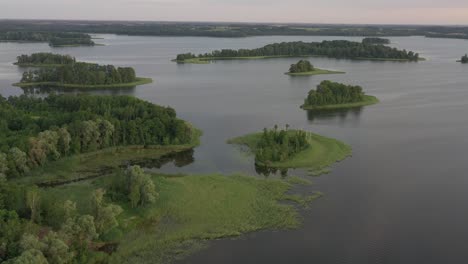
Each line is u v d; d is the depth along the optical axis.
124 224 95.75
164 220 99.19
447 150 150.50
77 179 123.94
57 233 82.69
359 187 119.06
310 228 97.69
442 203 110.25
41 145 127.19
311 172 129.25
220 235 94.06
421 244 92.31
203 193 111.81
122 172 113.44
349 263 86.06
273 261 85.88
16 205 94.88
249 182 120.88
